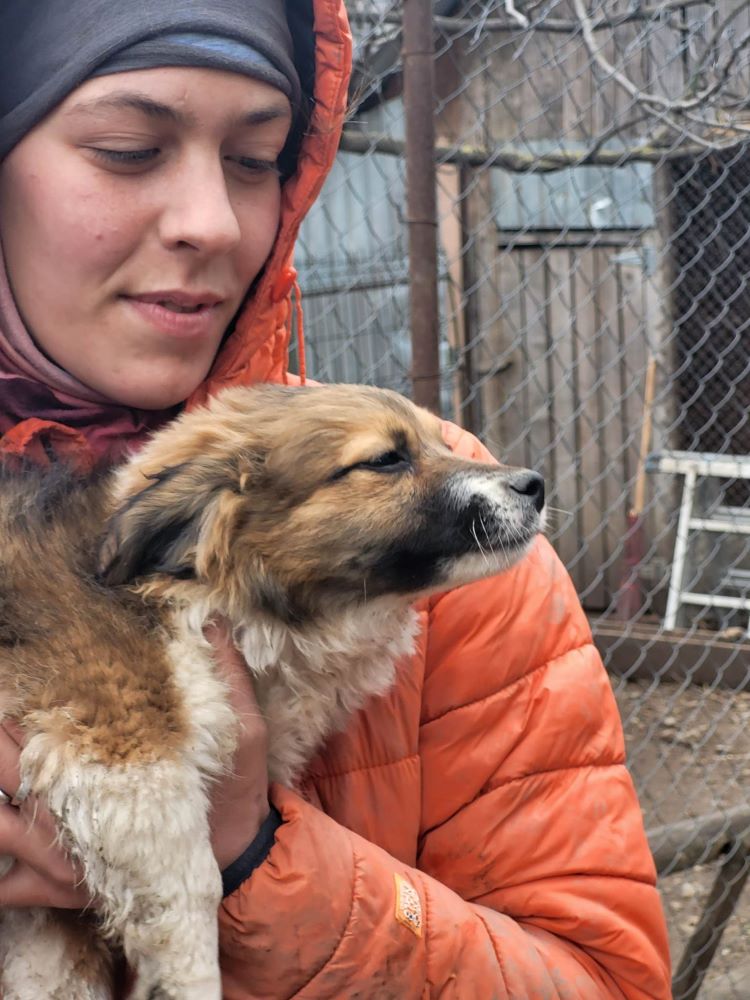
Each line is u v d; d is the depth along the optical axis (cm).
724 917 127
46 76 62
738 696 227
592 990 64
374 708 68
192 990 59
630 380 276
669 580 268
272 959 59
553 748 68
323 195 227
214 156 64
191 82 62
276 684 68
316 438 69
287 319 78
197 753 60
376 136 179
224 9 63
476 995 61
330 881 60
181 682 61
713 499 271
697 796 184
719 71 191
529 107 249
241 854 60
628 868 67
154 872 59
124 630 62
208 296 66
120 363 66
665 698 227
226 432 69
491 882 66
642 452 266
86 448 70
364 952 59
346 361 256
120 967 64
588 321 276
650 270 267
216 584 65
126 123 62
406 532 69
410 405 75
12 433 68
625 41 221
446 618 69
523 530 71
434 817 68
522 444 281
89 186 63
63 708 59
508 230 269
